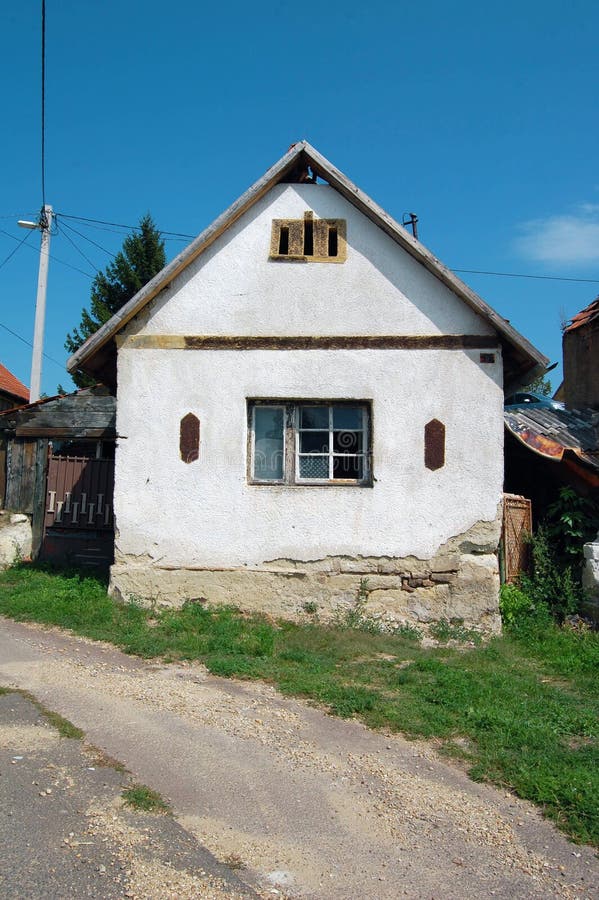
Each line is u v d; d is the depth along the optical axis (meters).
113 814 4.04
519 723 6.02
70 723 5.41
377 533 9.48
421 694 6.77
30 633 8.25
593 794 4.72
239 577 9.46
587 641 8.97
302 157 9.84
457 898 3.55
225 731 5.53
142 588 9.51
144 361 9.74
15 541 12.38
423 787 4.82
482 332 9.66
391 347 9.67
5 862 3.48
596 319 13.03
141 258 25.27
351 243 9.87
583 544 10.33
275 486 9.58
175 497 9.59
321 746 5.40
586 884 3.77
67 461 12.80
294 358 9.68
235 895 3.39
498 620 9.38
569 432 11.95
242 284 9.81
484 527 9.45
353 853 3.89
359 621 9.28
